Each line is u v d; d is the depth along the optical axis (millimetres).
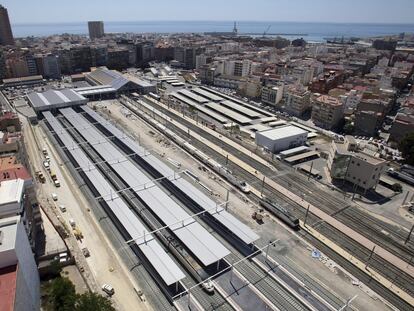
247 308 77062
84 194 119938
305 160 158750
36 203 92000
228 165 149375
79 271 86125
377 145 179500
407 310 79375
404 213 119188
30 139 165000
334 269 90812
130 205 113125
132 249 94250
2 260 60812
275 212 113125
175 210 104312
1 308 52844
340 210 119312
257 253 94438
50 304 75500
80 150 148750
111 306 72000
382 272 91312
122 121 199750
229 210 114812
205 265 82938
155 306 76812
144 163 144250
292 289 82688
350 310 78188
